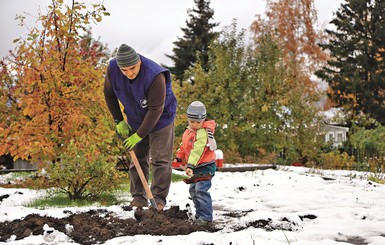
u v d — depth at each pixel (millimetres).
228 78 22141
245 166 16625
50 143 9555
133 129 6223
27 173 14820
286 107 21656
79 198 8297
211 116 21953
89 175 8305
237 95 21938
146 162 6410
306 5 35438
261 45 23109
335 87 33875
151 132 6129
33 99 9773
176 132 19469
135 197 6320
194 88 22547
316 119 21891
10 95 11359
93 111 10477
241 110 21906
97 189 8383
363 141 21609
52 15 10008
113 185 8539
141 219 5410
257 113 21859
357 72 33062
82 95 10086
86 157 8406
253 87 22156
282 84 22297
